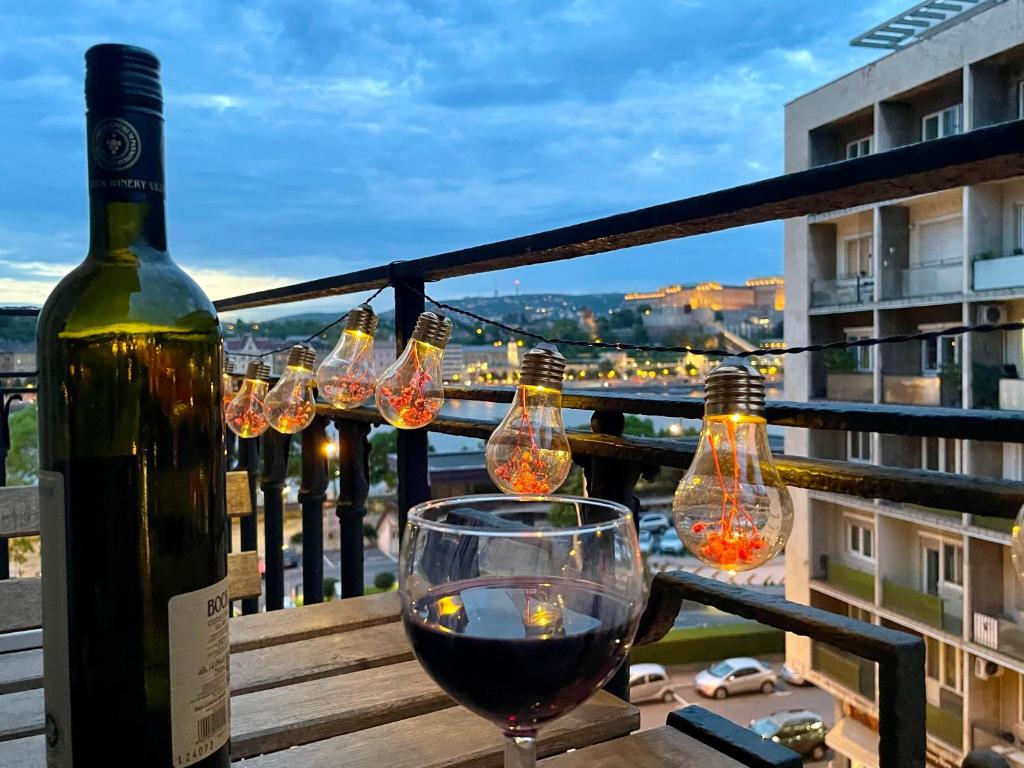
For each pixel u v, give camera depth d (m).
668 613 0.62
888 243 9.01
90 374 0.44
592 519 0.45
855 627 0.48
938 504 0.51
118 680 0.42
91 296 0.45
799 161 10.09
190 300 0.47
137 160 0.43
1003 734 7.62
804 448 9.84
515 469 0.71
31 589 0.94
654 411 0.75
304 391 1.26
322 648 0.79
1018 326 0.58
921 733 0.46
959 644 7.70
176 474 0.45
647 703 12.04
